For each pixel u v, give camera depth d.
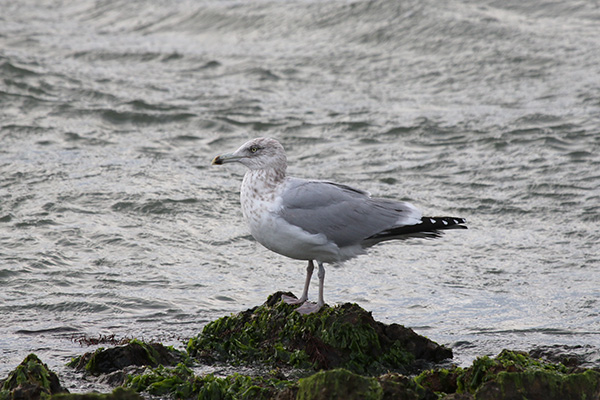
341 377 7.52
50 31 31.81
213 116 21.78
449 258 13.91
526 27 29.66
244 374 8.99
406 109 22.81
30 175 17.06
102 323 10.97
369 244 10.17
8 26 32.22
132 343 9.30
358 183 17.42
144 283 12.54
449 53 27.45
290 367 9.17
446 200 16.52
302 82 25.50
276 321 9.66
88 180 16.98
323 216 9.77
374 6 31.38
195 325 10.93
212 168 18.36
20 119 20.78
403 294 12.34
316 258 10.05
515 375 7.77
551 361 9.34
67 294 11.96
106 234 14.38
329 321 9.37
